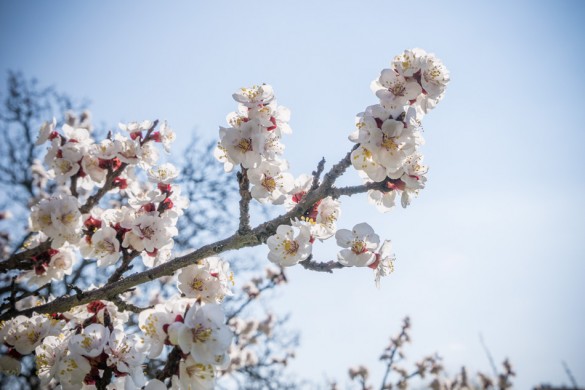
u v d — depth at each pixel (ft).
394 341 30.76
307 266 9.52
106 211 10.33
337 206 10.09
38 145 10.48
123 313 10.19
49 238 9.98
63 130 10.73
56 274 10.59
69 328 9.53
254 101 9.67
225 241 9.23
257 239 9.25
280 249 8.90
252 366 29.78
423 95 9.54
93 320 9.12
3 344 8.73
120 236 10.12
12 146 30.86
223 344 6.43
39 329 8.96
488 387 37.29
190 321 6.34
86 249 10.46
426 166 9.77
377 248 9.42
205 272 9.45
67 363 7.56
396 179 9.57
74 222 9.53
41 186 28.76
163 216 10.68
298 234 8.94
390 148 8.84
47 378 8.23
